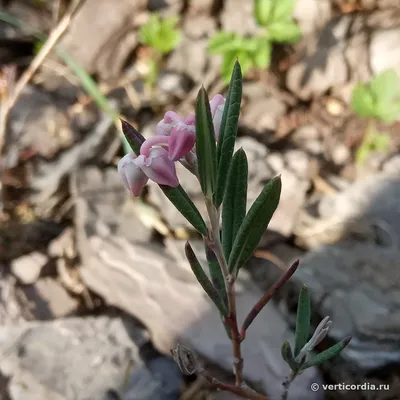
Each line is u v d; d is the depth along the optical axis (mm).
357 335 128
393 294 136
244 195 74
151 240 159
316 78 201
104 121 189
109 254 151
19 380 128
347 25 208
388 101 178
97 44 210
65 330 138
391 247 150
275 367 127
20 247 162
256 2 197
